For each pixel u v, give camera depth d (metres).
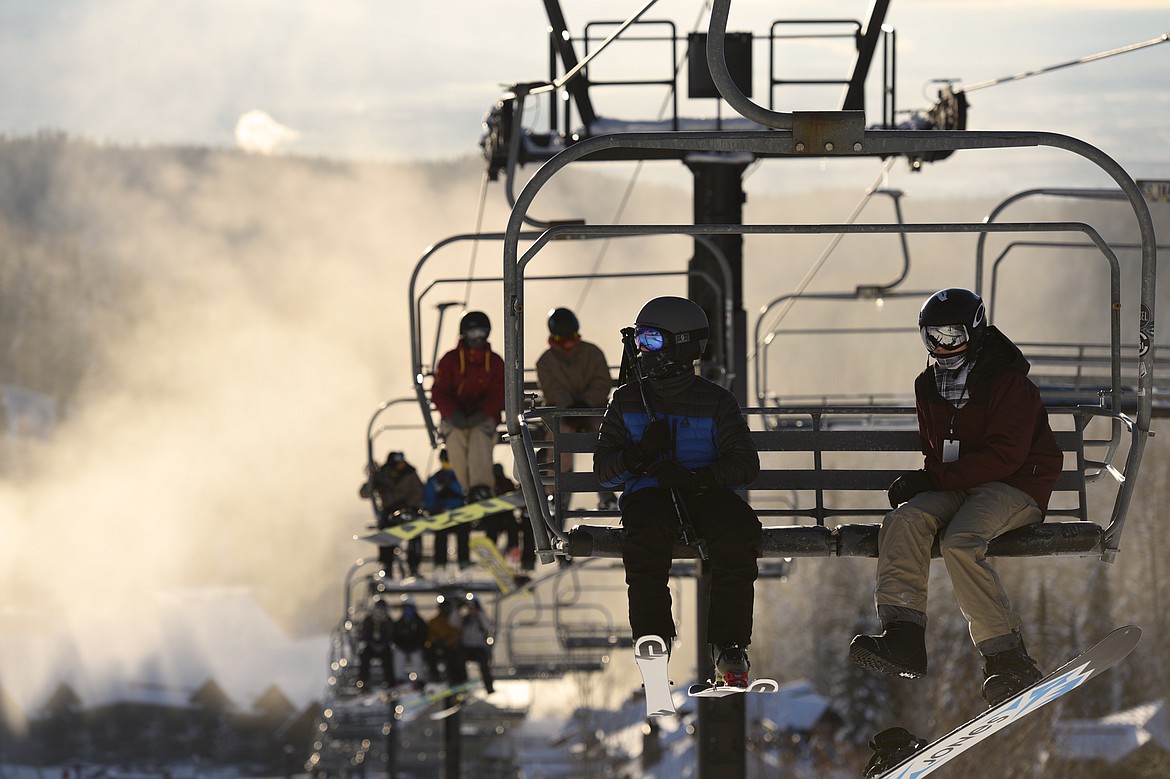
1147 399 17.88
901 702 169.50
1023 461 17.23
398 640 62.47
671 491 17.05
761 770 149.12
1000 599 16.47
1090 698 157.38
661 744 169.50
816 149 15.91
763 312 51.62
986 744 117.00
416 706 63.53
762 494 53.09
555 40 42.81
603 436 17.73
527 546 43.69
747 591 16.67
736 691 16.27
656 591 16.52
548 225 38.38
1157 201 36.78
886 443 19.41
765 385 51.47
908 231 17.31
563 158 16.59
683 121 44.06
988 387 17.55
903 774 16.00
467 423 37.06
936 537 17.33
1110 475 19.78
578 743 174.50
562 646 64.12
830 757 168.50
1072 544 17.48
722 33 15.44
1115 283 19.11
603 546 17.95
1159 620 159.62
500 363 37.47
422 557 51.06
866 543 17.70
